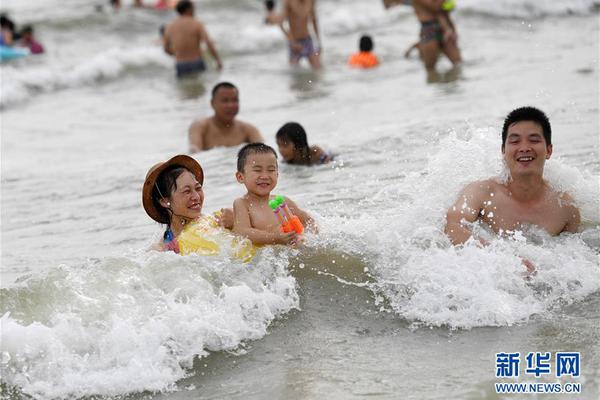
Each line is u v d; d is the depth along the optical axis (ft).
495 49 108.27
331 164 56.75
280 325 32.65
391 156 56.75
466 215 37.40
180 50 113.70
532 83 79.56
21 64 121.90
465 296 32.91
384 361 29.45
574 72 82.64
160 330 30.55
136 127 85.76
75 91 111.14
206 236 37.19
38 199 56.95
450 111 70.59
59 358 29.30
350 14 151.53
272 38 134.92
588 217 39.50
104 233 47.32
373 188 48.83
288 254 37.29
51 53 130.41
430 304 32.94
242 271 35.35
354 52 122.11
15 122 92.32
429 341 30.78
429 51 100.94
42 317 31.22
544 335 30.48
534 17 133.90
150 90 107.76
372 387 27.66
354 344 30.94
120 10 157.38
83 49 134.72
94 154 73.41
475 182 38.65
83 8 159.63
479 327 31.53
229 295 32.96
